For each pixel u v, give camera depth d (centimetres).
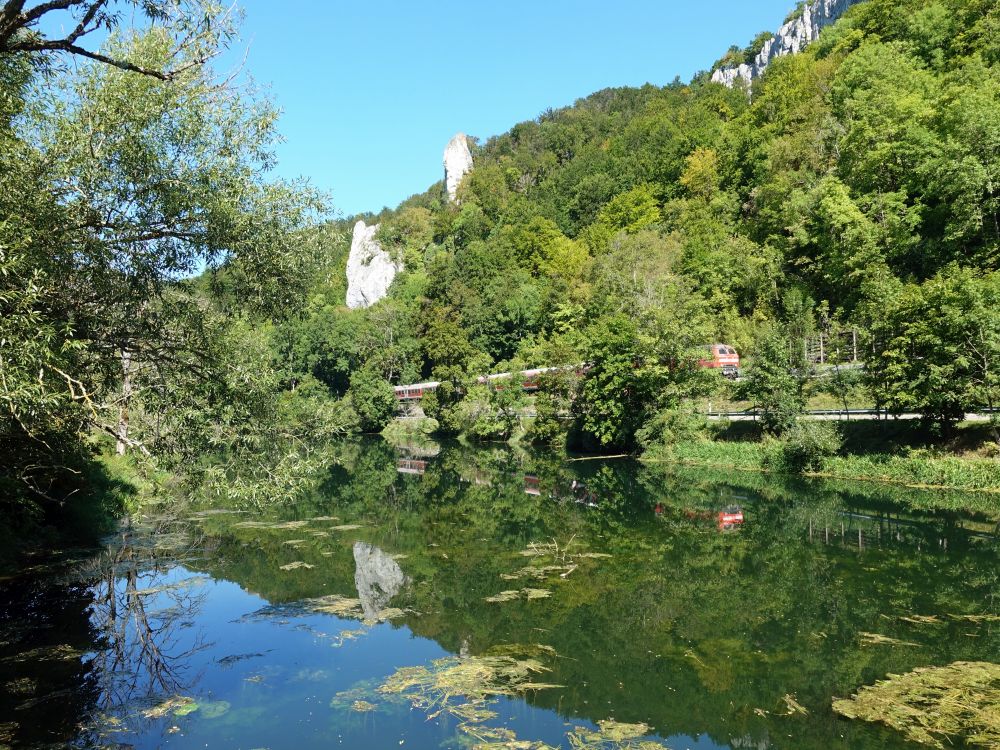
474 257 9419
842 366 3416
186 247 1041
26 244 808
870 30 7375
